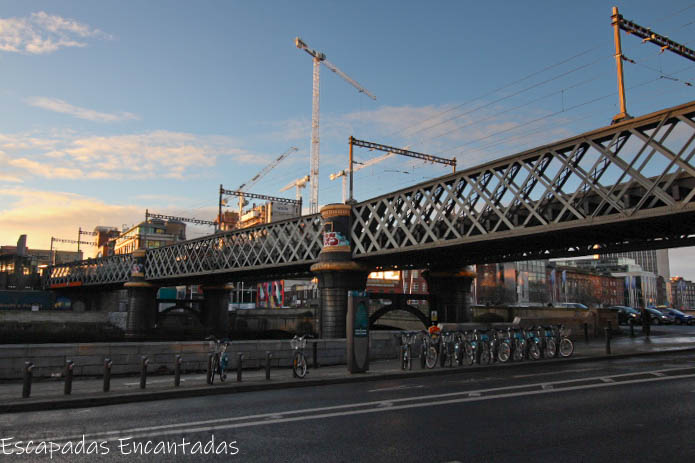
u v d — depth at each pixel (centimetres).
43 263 17150
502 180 2867
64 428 917
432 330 1905
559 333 2242
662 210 2111
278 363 1922
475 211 3238
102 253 17050
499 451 737
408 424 917
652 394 1220
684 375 1566
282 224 4969
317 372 1764
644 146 2209
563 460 693
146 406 1166
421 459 699
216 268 5947
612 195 2333
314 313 6069
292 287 11406
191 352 1791
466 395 1237
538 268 12788
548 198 2800
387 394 1282
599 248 2967
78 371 1614
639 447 756
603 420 941
